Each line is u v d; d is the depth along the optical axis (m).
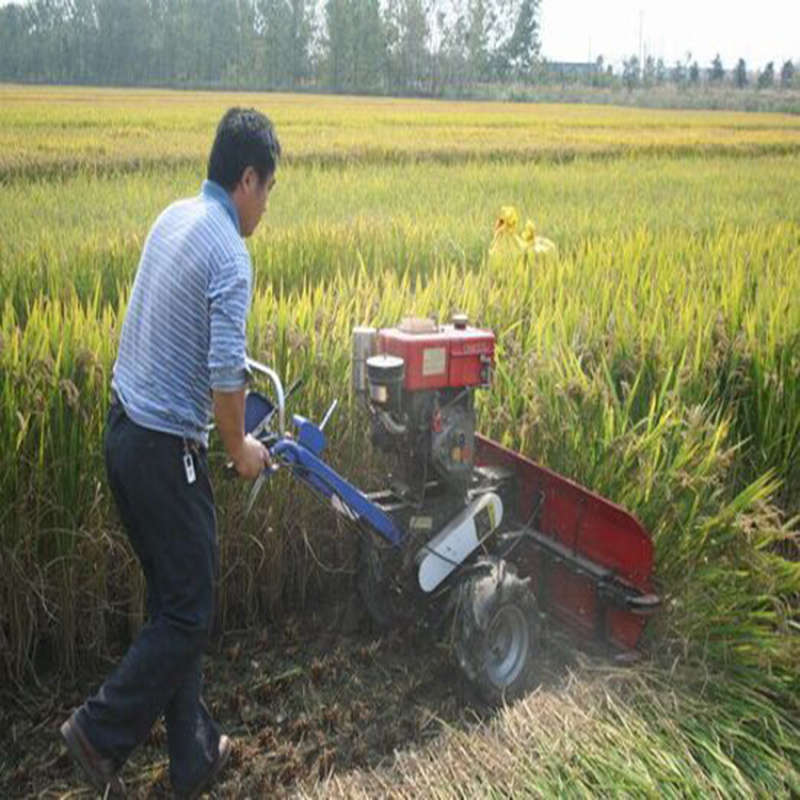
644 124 48.50
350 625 4.41
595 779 3.26
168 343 3.04
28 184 17.27
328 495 3.62
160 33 112.81
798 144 33.34
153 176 18.50
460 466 3.79
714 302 6.00
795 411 5.02
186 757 3.20
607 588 3.79
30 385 3.78
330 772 3.32
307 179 18.70
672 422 4.22
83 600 3.98
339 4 107.75
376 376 3.52
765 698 3.75
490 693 3.68
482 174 21.00
